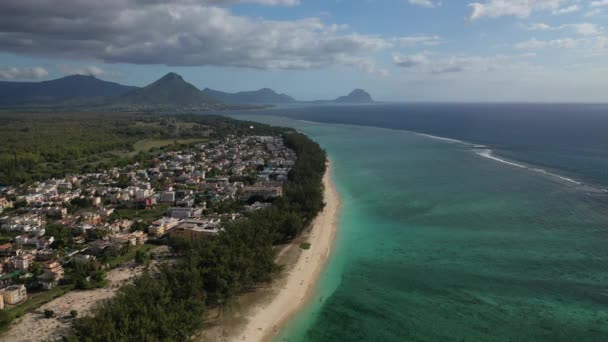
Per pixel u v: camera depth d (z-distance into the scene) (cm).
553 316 9631
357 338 9119
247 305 10462
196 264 10412
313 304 10600
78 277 11569
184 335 7981
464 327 9369
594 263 12231
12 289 10688
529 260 12588
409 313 10038
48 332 9200
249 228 13012
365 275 12138
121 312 8069
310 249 14150
